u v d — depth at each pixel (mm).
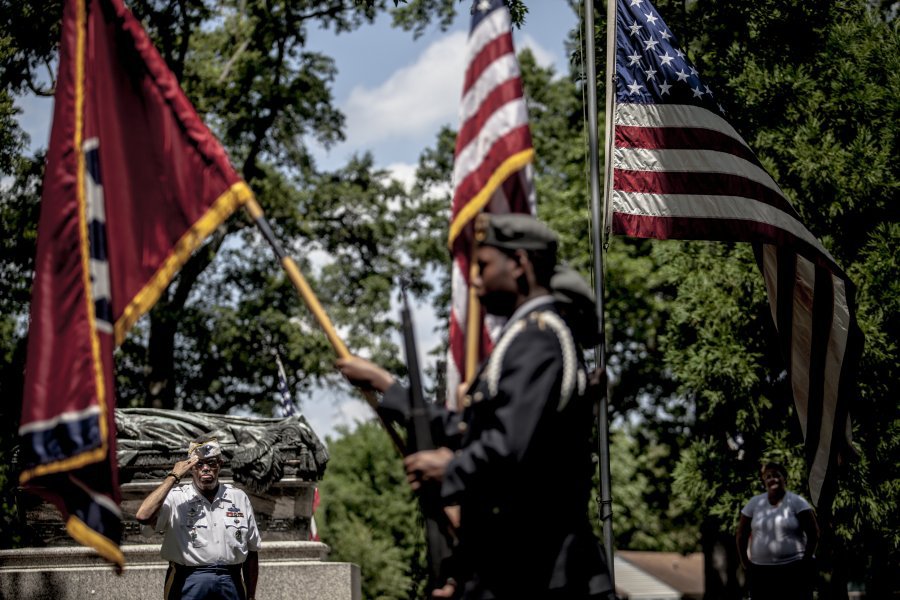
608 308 28344
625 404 30438
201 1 22281
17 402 21516
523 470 3717
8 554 10250
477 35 5012
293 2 25750
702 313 16688
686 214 8984
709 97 9180
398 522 39625
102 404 4605
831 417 8812
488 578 3793
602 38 13492
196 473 8750
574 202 28625
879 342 15000
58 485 4566
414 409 3912
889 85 15742
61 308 4711
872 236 15492
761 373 16703
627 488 39250
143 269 4848
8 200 19594
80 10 4957
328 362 28516
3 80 16547
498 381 3750
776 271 9117
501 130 4863
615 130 9125
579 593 3773
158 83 4938
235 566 8695
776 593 10297
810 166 15359
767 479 10430
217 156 4887
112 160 4906
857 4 16078
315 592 10492
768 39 16047
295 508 11086
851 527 15258
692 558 64500
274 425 11094
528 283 3947
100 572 10109
